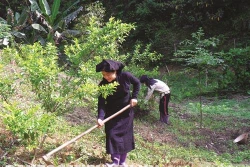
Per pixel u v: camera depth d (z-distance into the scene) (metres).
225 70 11.96
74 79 4.87
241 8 15.55
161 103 8.11
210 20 16.19
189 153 6.33
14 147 4.98
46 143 5.34
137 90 5.01
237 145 7.12
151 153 5.98
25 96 6.80
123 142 4.94
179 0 16.48
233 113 9.48
